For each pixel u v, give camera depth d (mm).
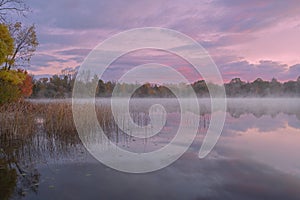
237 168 6555
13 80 17203
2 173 6059
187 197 4875
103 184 5430
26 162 6969
